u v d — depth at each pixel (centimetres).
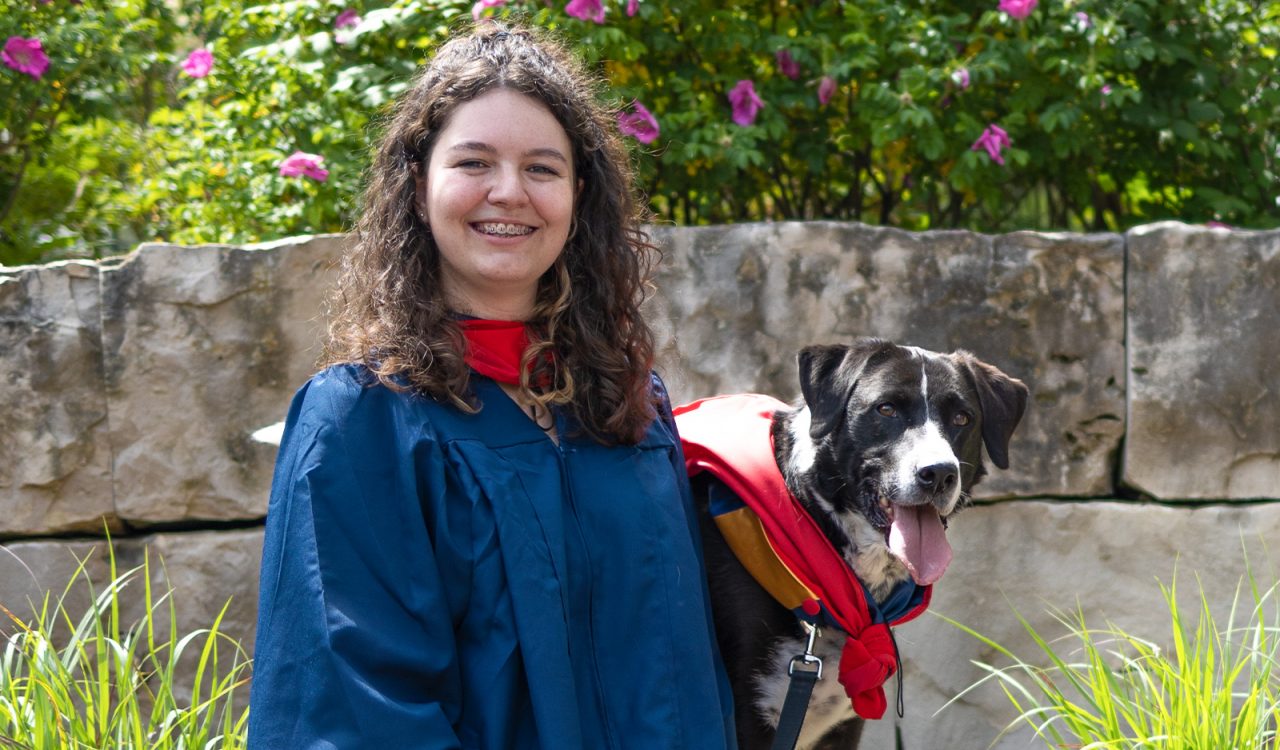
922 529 251
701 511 260
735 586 255
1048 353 351
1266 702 307
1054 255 350
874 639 237
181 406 327
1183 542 353
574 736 161
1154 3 394
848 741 277
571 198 186
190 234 421
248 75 416
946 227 458
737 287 344
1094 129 411
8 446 320
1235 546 353
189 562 329
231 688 261
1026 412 350
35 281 320
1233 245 351
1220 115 400
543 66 188
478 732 163
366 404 171
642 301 208
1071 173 428
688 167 404
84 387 323
